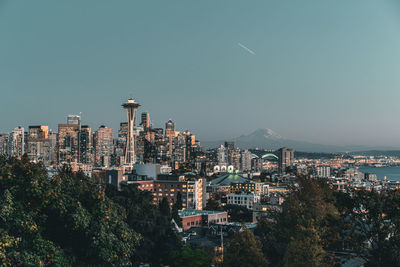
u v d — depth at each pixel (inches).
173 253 2000.5
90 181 2000.5
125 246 1711.4
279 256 3031.5
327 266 2329.0
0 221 1476.4
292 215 2913.4
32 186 1550.2
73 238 1651.1
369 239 2197.3
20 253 1449.3
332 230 2338.8
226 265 2578.7
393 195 2237.9
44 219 1576.0
